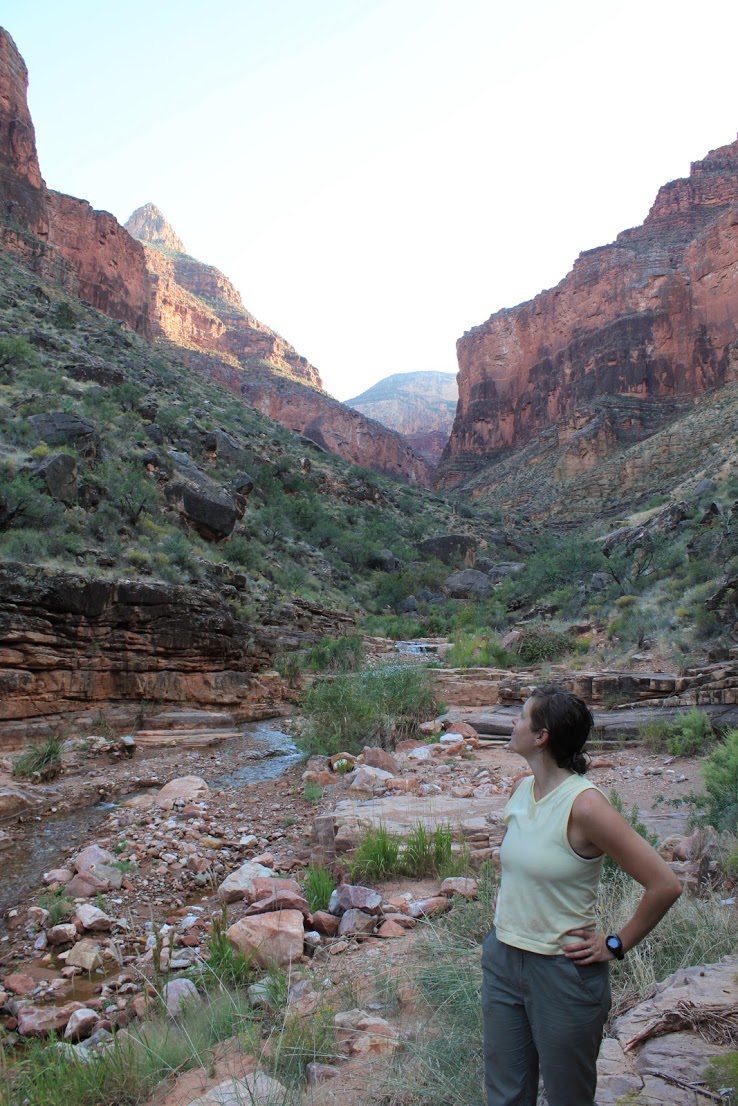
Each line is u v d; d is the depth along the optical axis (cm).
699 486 5166
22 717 1311
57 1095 336
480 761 1096
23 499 1794
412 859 627
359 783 934
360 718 1290
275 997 418
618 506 8050
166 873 716
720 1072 267
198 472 3172
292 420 14188
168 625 1614
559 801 232
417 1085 296
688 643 1582
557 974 225
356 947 495
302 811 904
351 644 2241
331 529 4394
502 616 3244
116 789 1056
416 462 16262
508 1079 233
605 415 10081
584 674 1395
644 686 1298
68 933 577
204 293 19275
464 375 14838
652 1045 294
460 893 544
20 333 4162
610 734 1180
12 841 823
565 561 3759
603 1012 226
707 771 747
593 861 229
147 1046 362
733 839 559
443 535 5419
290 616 2530
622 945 223
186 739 1397
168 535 2325
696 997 320
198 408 5284
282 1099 299
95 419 2983
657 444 8631
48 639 1384
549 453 10844
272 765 1223
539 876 230
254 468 4441
